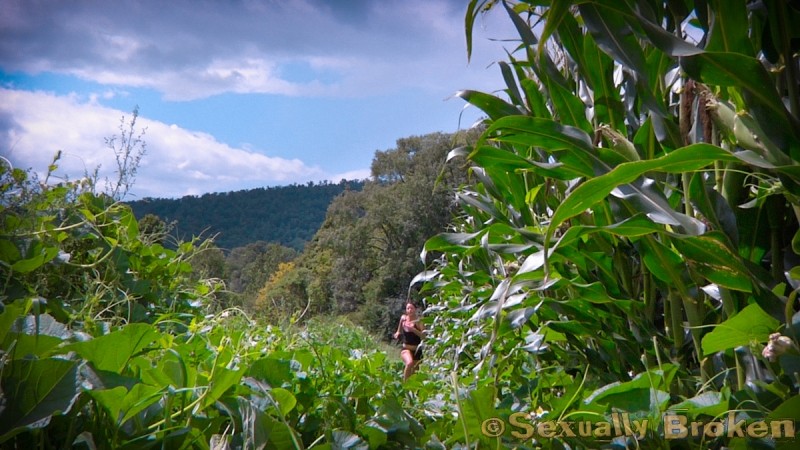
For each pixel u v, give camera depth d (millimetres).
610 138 1316
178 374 1004
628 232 1129
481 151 1499
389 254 37062
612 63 1519
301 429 1163
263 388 1025
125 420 869
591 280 1558
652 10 1190
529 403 1396
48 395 765
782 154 1017
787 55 1089
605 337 1579
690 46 1010
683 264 1271
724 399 1062
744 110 1100
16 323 994
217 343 1635
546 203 1780
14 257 1644
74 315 1552
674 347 1407
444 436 1324
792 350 932
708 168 1377
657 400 1062
